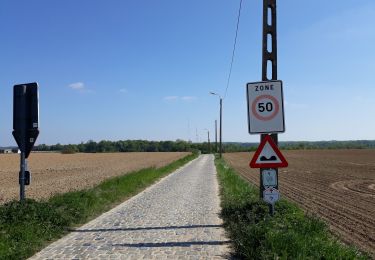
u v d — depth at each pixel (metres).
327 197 20.86
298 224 9.55
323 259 7.44
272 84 9.61
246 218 10.90
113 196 18.45
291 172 41.91
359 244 10.26
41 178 36.94
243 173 42.12
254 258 7.75
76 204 13.86
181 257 8.27
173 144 193.00
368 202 18.88
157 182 28.92
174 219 13.02
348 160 68.75
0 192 24.09
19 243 8.90
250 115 9.65
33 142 11.48
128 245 9.37
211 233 10.72
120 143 195.00
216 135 123.12
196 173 39.56
